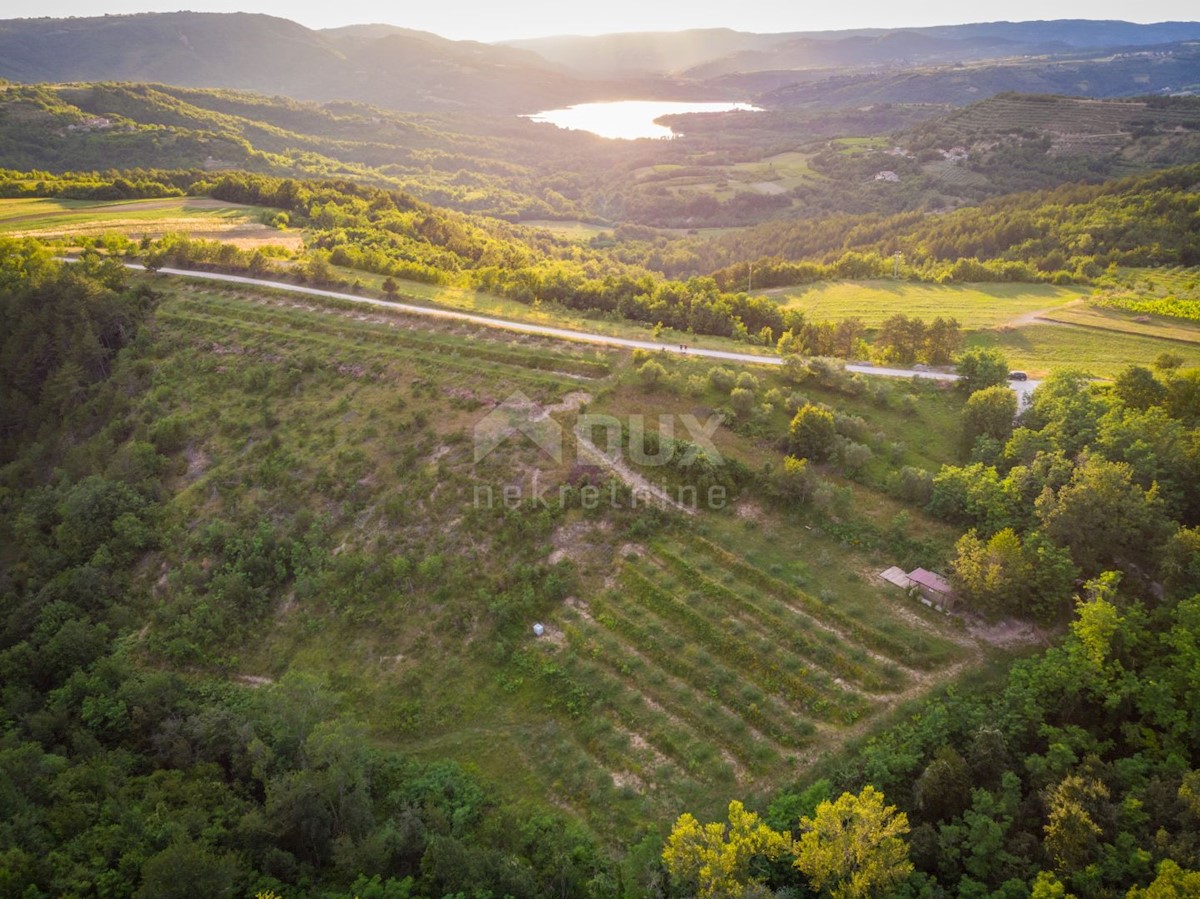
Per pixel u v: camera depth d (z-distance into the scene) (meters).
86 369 88.38
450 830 43.09
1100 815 37.28
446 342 86.88
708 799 44.06
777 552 59.78
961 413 74.00
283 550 64.44
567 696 51.72
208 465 75.00
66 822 40.75
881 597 54.97
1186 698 42.47
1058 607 51.91
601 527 62.66
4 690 54.94
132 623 62.94
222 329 92.69
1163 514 54.34
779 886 37.22
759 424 72.19
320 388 81.31
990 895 35.16
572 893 39.38
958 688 47.62
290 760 46.41
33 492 77.12
